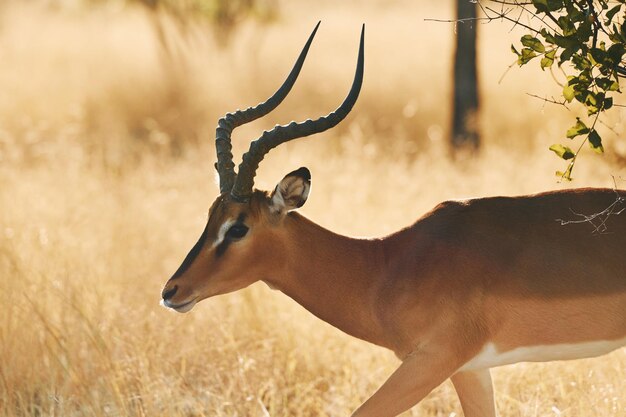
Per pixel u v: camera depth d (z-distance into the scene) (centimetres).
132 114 3988
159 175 2778
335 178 2520
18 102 3897
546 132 3164
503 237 1184
